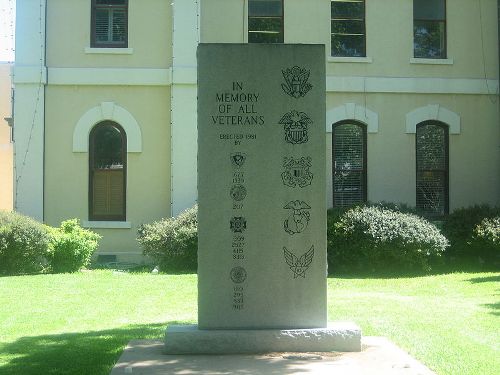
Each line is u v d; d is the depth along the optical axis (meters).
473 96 18.42
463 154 18.36
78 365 6.74
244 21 17.83
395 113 18.12
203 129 7.38
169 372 6.34
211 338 7.10
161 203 17.45
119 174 17.59
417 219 15.07
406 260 14.57
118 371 6.40
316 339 7.19
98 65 17.48
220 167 7.36
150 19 17.62
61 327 8.85
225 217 7.34
